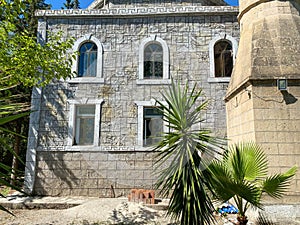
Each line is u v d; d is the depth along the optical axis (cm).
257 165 424
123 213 626
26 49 549
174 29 860
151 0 1035
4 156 1108
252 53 614
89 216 626
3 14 518
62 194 796
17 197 797
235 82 638
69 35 888
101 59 464
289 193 538
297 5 664
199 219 351
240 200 436
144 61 451
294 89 573
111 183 763
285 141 555
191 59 453
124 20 880
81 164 801
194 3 1026
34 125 843
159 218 594
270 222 528
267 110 570
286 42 609
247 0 709
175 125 306
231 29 852
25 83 577
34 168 823
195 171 329
